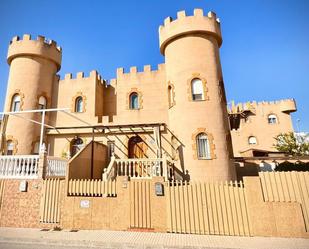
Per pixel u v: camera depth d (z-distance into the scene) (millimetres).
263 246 6762
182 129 14664
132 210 8945
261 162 22125
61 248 7066
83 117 19047
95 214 9125
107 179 11117
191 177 13523
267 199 8133
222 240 7445
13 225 9625
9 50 20047
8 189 10203
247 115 35562
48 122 19359
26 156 10656
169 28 16578
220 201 8453
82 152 12195
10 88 19094
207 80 15109
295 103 34344
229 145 14680
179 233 8383
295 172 8180
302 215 7797
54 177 11211
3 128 17875
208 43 15945
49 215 9445
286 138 27359
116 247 7160
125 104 18953
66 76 20766
